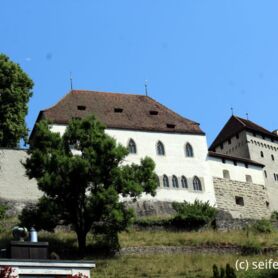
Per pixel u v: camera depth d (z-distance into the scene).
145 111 87.38
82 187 60.62
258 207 87.88
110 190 58.84
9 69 79.56
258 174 90.19
